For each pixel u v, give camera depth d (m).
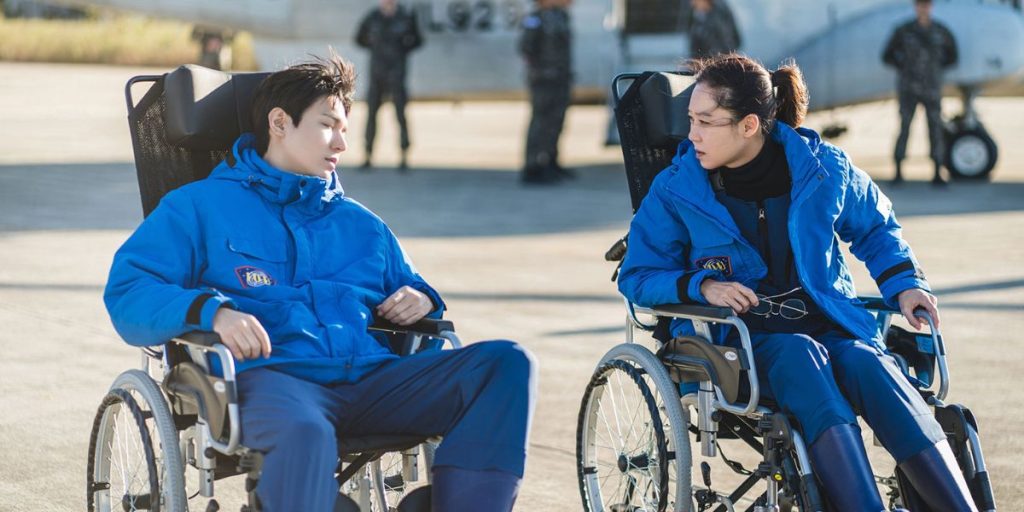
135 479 4.15
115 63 42.91
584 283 8.69
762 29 15.54
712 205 3.82
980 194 13.73
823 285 3.81
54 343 6.75
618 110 4.39
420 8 16.62
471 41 16.66
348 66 3.74
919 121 25.97
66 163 15.63
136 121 4.00
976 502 3.47
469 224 11.38
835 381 3.57
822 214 3.83
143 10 18.44
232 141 3.95
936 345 3.73
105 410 3.60
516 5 16.47
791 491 3.38
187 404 3.50
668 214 3.94
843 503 3.29
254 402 3.21
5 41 42.66
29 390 5.82
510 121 26.02
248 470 3.16
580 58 16.58
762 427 3.44
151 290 3.36
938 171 14.38
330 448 3.12
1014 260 9.52
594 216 12.07
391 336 3.87
